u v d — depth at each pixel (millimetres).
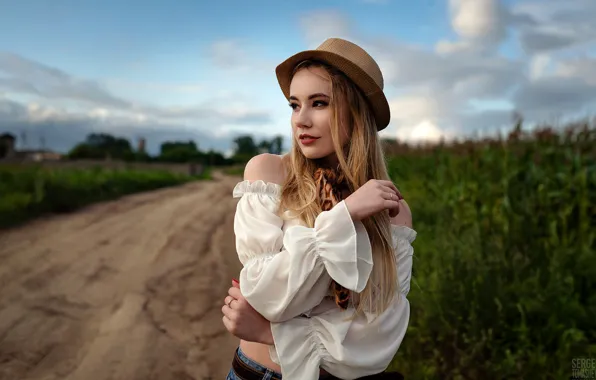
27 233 8859
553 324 3219
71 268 6402
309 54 1569
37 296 5234
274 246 1486
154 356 3881
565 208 4742
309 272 1394
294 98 1592
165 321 4602
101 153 77312
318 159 1666
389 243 1569
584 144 5820
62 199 12469
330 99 1552
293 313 1440
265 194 1601
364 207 1442
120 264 6727
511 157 6301
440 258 4324
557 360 3051
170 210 13594
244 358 1612
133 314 4750
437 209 6547
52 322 4527
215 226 10633
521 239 4352
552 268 3793
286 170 1691
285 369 1427
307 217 1533
